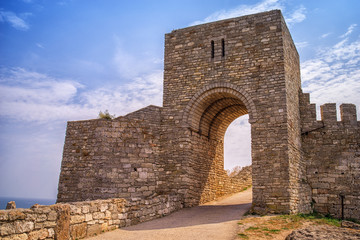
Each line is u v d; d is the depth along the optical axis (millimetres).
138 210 16203
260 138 20656
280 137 20188
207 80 23234
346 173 22828
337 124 23859
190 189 22375
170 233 13961
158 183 22688
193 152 23344
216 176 27391
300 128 24297
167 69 24719
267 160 20109
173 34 25281
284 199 19031
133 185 22203
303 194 21688
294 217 17766
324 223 17234
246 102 21703
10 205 18734
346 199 22391
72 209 11992
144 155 22906
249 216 17906
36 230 10305
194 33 24578
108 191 21844
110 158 22469
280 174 19562
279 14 22312
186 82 23875
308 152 23953
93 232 12984
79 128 24641
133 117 23578
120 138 22859
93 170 22625
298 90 25453
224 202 24984
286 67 21828
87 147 23844
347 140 23375
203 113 24594
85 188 22797
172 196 20156
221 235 13633
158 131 23688
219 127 28125
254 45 22453
